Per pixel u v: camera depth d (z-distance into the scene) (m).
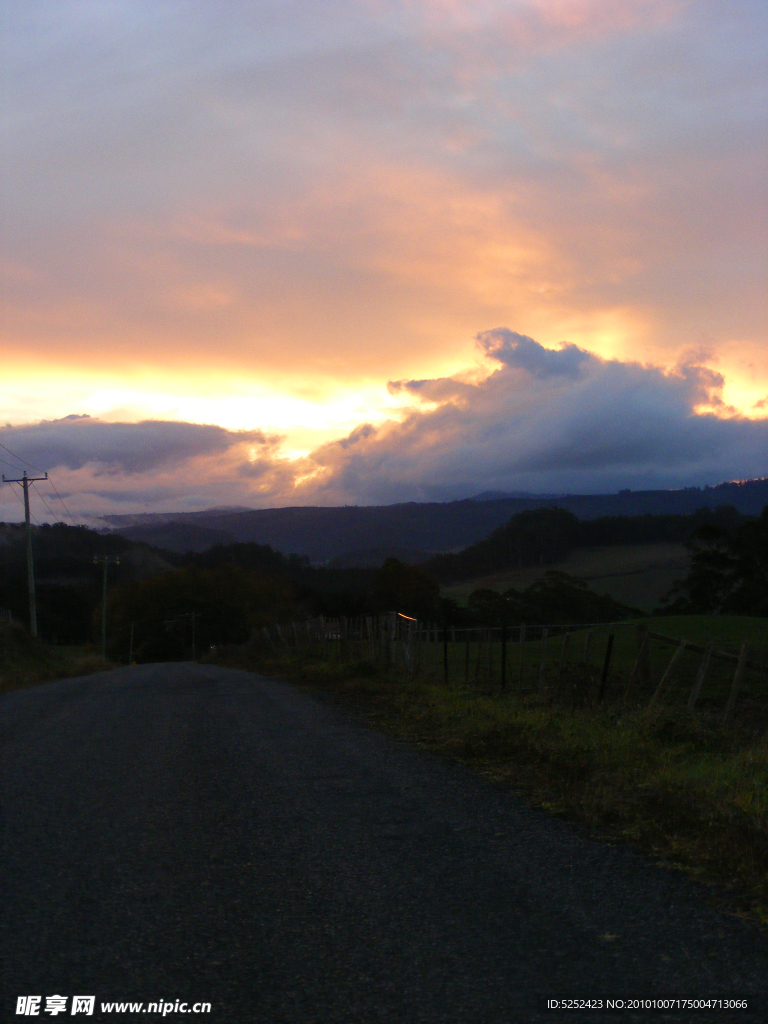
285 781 8.00
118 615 95.69
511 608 67.31
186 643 98.50
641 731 9.75
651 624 31.45
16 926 4.36
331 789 7.60
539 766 8.47
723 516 126.31
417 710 13.16
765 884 4.74
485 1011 3.38
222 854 5.60
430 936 4.13
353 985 3.62
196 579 98.56
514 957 3.87
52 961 3.91
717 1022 3.26
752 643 23.41
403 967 3.79
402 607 72.81
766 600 54.16
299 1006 3.45
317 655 31.12
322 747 10.09
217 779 8.16
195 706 15.45
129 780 8.18
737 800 6.29
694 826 5.95
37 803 7.19
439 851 5.57
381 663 21.67
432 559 139.62
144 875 5.18
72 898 4.77
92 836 6.10
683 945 3.98
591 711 11.37
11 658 38.12
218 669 34.28
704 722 10.46
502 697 14.23
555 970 3.73
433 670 19.81
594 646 27.05
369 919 4.37
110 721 13.20
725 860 5.16
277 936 4.17
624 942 4.02
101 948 4.06
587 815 6.42
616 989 3.54
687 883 4.87
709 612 61.75
